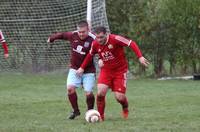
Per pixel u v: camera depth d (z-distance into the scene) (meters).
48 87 40.62
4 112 26.20
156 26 51.00
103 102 23.06
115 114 25.38
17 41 48.03
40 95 35.00
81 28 23.25
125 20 51.50
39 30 47.38
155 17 50.78
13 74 50.06
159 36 51.06
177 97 33.22
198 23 49.62
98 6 43.16
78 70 23.05
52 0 46.69
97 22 43.03
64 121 22.88
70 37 23.83
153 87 40.88
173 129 20.28
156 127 20.81
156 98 32.66
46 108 27.86
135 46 22.14
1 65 48.91
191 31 50.38
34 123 22.22
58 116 24.73
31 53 48.12
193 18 49.62
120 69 22.84
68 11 46.47
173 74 51.56
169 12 50.12
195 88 39.94
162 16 50.44
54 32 47.12
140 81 47.00
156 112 25.84
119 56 22.67
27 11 47.34
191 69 51.41
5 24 47.78
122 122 22.30
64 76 49.03
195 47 50.66
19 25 47.72
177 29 50.53
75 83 23.75
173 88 39.97
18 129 20.50
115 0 51.50
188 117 23.86
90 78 23.62
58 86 41.38
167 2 50.00
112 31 51.62
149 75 51.41
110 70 22.84
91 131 19.86
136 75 51.41
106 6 51.38
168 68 51.75
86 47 23.44
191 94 35.22
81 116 24.75
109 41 22.23
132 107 28.06
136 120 22.98
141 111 26.33
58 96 34.34
